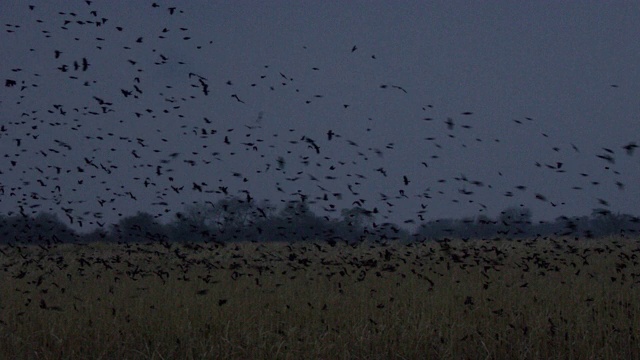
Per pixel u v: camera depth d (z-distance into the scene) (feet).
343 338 36.06
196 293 46.80
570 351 34.17
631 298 46.34
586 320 38.81
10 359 34.06
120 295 48.80
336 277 60.59
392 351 35.12
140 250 91.50
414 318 39.14
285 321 39.75
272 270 67.87
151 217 155.63
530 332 36.37
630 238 95.71
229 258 82.79
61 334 37.27
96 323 39.22
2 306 44.21
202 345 34.73
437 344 35.60
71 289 53.42
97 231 122.31
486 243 89.04
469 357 35.06
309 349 34.96
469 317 41.11
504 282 54.49
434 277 59.41
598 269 65.77
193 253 88.99
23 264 74.79
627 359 34.27
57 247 96.99
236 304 44.09
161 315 40.93
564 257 77.20
